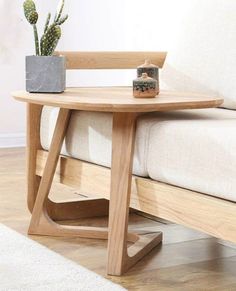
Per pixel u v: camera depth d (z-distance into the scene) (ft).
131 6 10.85
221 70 6.98
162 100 5.61
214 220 4.89
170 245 6.57
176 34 7.64
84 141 6.49
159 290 5.25
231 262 6.03
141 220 7.60
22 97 6.05
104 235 6.72
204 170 5.00
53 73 6.29
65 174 6.82
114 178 5.65
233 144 4.75
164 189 5.41
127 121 5.59
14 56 13.07
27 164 7.39
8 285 5.25
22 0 12.99
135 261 5.91
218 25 7.14
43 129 7.27
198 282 5.45
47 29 6.60
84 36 12.60
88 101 5.44
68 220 7.59
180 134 5.27
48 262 5.85
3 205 8.20
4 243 6.41
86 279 5.40
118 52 7.37
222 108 7.04
